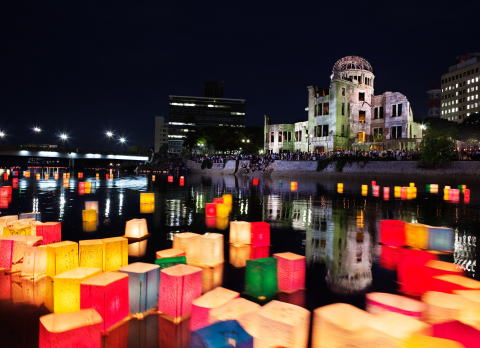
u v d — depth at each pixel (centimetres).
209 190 3688
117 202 2478
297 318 450
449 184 4222
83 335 437
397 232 1159
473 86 11412
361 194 3167
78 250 810
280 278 746
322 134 7475
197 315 510
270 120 9531
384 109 7606
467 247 1147
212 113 18038
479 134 6675
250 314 472
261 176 6862
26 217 1348
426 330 436
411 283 756
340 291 743
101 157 12444
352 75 7838
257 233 1171
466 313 487
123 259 830
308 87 7900
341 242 1226
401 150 5756
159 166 11450
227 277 819
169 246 1140
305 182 5066
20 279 778
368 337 402
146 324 577
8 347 507
